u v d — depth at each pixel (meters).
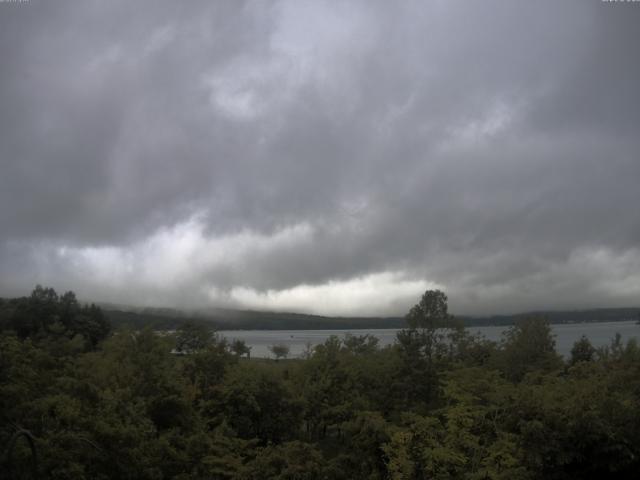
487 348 38.00
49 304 69.81
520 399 18.72
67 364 22.33
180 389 23.95
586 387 20.06
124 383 23.73
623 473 19.09
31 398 16.83
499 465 15.54
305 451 19.22
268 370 30.92
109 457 15.37
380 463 20.09
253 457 23.11
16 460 13.03
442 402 28.89
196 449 19.69
